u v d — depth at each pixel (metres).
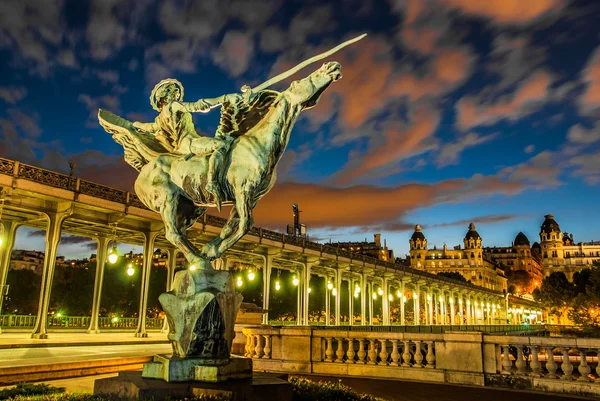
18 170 19.42
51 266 21.28
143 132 7.90
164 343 21.73
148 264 25.94
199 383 6.15
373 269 53.16
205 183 6.78
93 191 22.30
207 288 6.62
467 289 92.19
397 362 12.62
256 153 6.72
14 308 65.25
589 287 56.72
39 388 7.88
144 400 5.75
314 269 49.41
